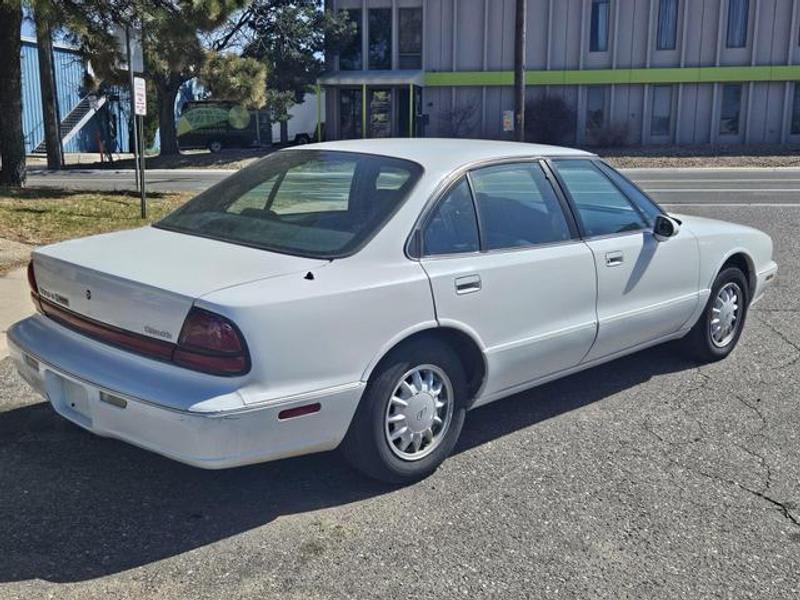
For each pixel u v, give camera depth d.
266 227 4.15
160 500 3.90
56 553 3.43
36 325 4.14
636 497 3.98
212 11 15.77
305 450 3.62
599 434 4.75
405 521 3.73
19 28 15.88
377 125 37.47
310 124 40.94
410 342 3.94
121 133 43.00
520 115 24.75
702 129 35.97
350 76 36.06
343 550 3.49
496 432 4.77
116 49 15.44
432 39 36.66
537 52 36.12
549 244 4.63
